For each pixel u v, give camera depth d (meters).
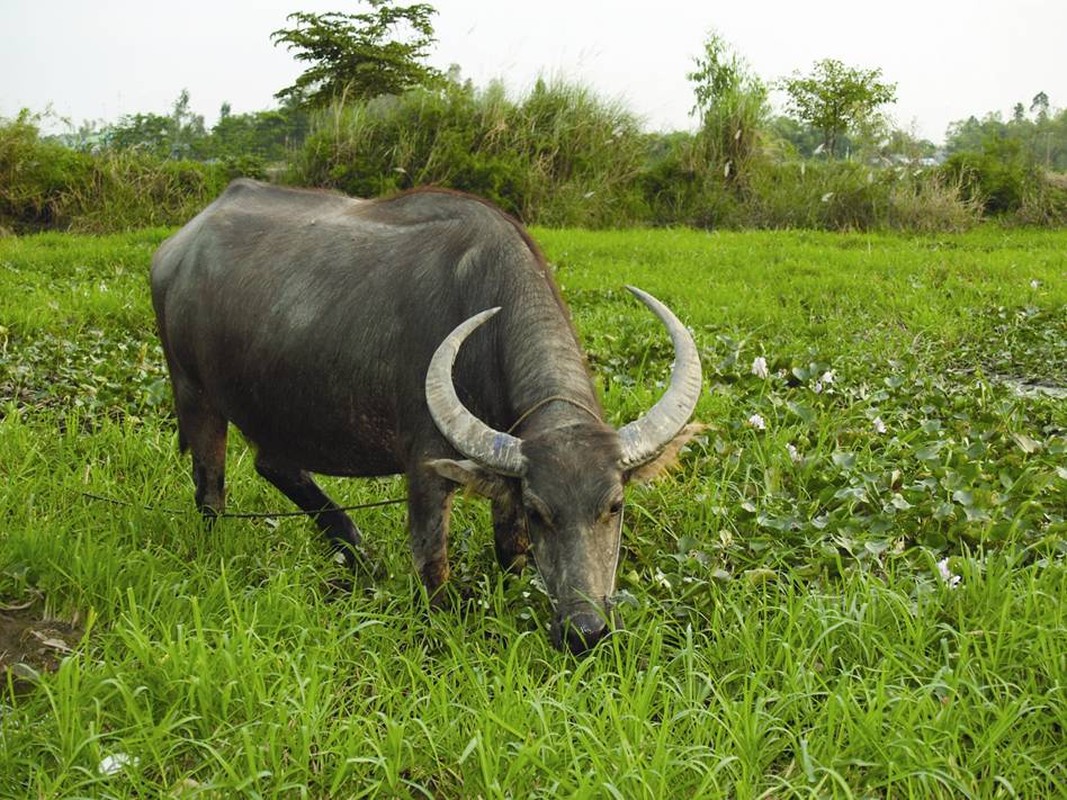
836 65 24.91
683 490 5.43
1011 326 9.17
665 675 3.91
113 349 8.23
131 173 18.58
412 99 19.78
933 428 5.82
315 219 5.20
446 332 4.48
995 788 3.38
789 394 6.77
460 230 4.64
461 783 3.45
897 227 18.50
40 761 3.45
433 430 4.41
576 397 4.18
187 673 3.72
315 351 4.77
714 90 21.16
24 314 8.91
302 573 4.78
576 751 3.36
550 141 19.53
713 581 4.50
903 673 3.86
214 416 5.55
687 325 9.35
